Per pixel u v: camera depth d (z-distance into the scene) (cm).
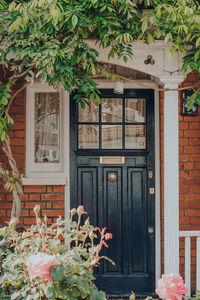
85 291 270
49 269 257
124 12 379
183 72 405
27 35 393
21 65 400
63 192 554
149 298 308
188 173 553
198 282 459
